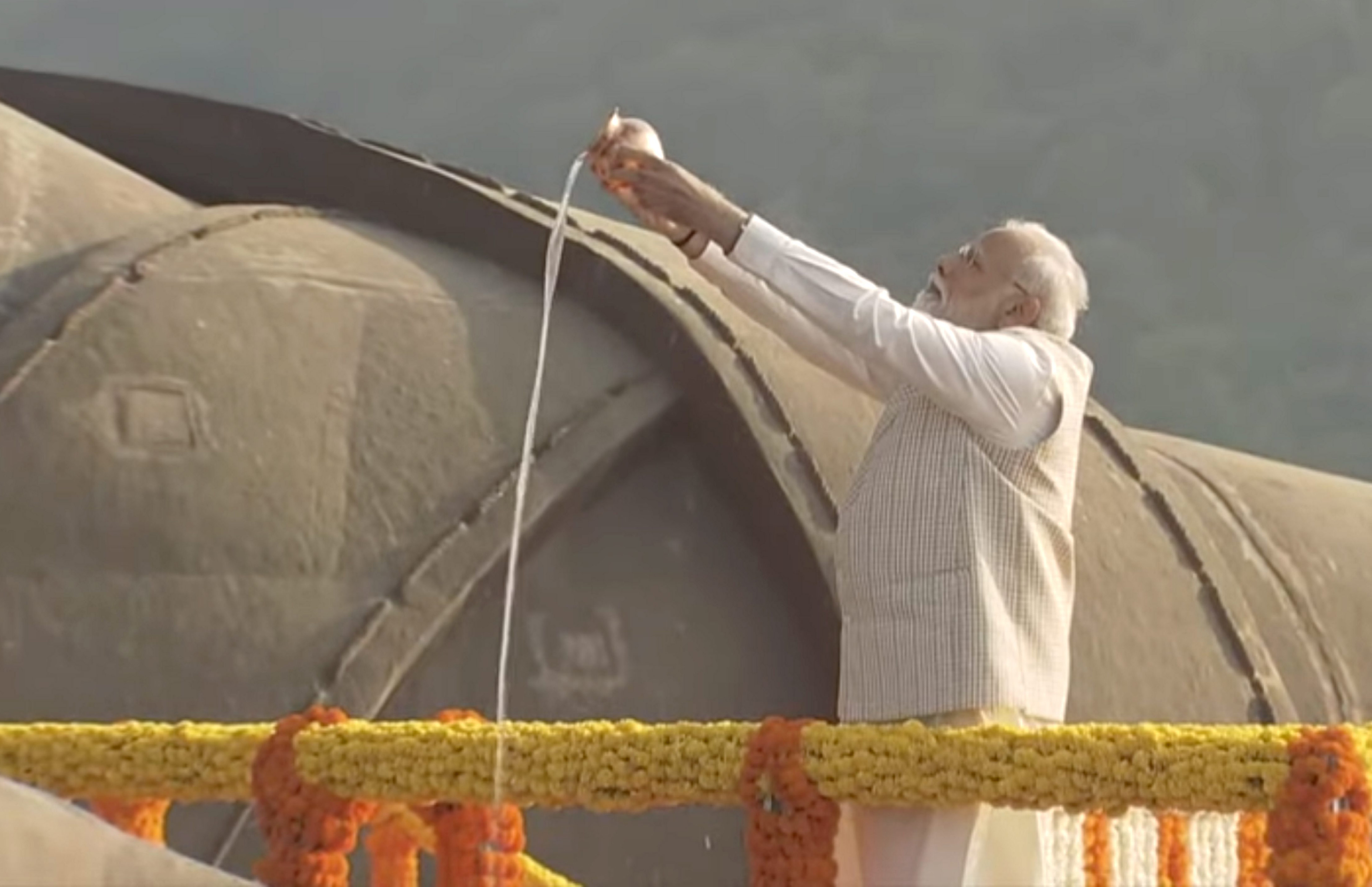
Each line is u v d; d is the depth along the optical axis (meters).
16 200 16.69
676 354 16.42
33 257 16.20
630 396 16.25
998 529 8.23
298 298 16.14
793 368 16.81
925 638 8.18
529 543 15.39
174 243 16.31
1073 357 8.56
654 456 16.28
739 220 8.31
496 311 16.73
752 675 15.72
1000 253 8.79
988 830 8.41
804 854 8.05
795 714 15.73
